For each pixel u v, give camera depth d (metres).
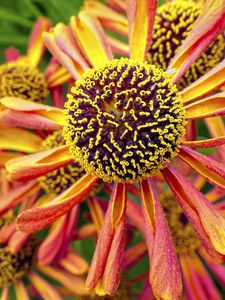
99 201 0.10
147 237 0.08
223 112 0.08
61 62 0.09
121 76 0.08
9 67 0.12
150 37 0.09
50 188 0.10
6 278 0.12
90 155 0.08
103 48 0.09
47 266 0.11
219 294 0.10
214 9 0.08
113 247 0.08
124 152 0.08
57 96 0.11
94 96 0.08
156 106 0.08
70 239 0.10
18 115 0.09
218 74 0.08
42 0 0.14
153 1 0.08
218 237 0.07
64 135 0.08
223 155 0.08
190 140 0.08
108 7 0.11
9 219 0.11
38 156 0.08
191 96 0.08
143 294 0.10
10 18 0.14
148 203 0.08
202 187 0.10
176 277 0.07
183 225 0.10
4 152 0.10
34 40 0.12
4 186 0.10
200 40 0.08
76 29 0.09
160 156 0.08
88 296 0.11
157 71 0.08
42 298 0.12
